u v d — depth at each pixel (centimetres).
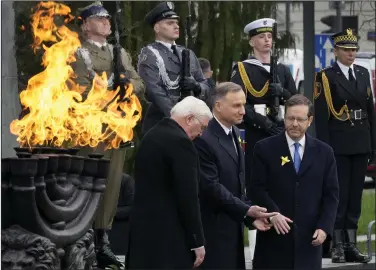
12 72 1462
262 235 1438
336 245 1845
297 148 1440
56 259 1158
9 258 1126
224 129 1412
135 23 2156
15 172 1123
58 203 1183
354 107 1853
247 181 1697
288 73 1777
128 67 1543
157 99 1559
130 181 1781
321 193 1438
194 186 1249
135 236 1258
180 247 1251
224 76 2520
